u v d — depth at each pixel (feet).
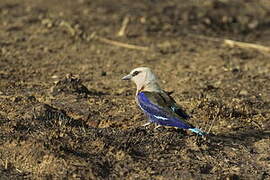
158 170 34.60
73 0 90.43
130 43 70.69
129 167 34.60
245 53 68.54
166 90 51.47
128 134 38.04
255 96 50.44
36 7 86.22
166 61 63.57
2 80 51.62
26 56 62.80
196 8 88.07
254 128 42.27
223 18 84.12
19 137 36.47
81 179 33.14
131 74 39.93
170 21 81.66
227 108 44.93
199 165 35.53
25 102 43.37
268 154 38.04
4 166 34.50
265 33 80.43
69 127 38.58
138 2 89.71
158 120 37.52
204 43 72.90
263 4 92.27
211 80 55.72
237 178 34.60
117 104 45.32
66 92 46.73
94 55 65.10
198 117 43.16
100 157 35.22
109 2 89.25
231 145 38.83
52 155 34.50
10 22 78.07
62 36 72.54
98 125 41.42
